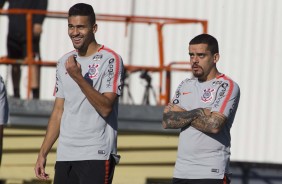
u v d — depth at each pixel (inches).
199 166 807.1
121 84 796.0
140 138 1169.4
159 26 1221.7
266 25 1488.7
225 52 1488.7
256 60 1489.9
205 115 800.9
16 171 1154.7
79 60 797.9
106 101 772.6
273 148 1492.4
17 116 1151.0
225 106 806.5
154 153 1168.8
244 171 1482.5
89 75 789.9
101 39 1456.7
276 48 1489.9
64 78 798.5
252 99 1492.4
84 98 787.4
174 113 816.3
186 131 814.5
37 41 1223.5
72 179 794.8
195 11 1476.4
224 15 1482.5
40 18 1214.9
